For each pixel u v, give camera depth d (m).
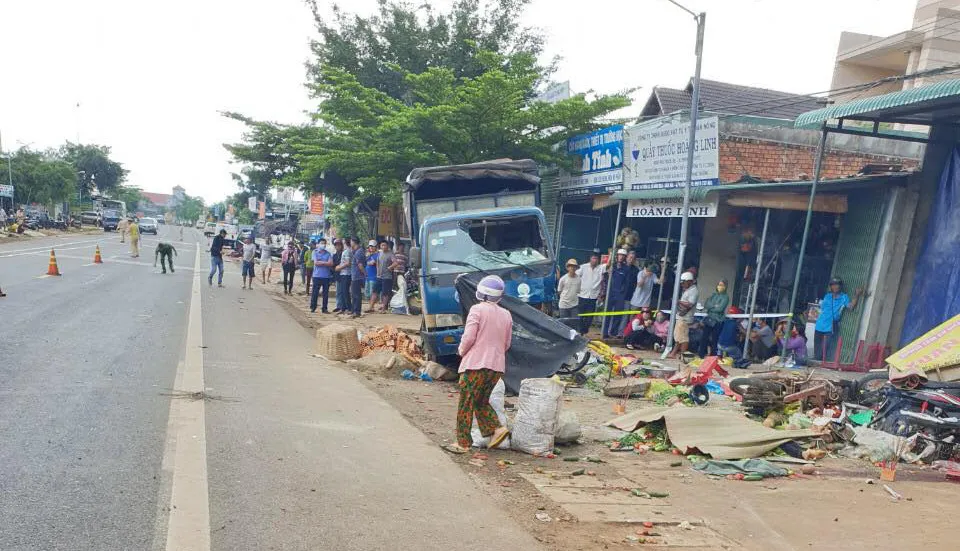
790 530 5.09
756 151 16.38
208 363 9.91
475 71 31.52
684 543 4.75
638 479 6.25
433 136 20.31
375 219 29.67
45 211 63.47
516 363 9.45
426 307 10.92
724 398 10.25
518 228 11.61
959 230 12.23
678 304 14.04
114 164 91.12
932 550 4.75
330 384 9.28
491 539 4.53
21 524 4.17
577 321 11.26
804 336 14.58
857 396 9.35
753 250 16.06
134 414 6.77
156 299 17.75
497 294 6.85
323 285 19.61
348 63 30.61
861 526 5.21
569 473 6.29
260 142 26.72
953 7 19.03
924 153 13.20
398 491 5.27
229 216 83.44
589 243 20.97
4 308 13.77
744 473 6.54
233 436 6.28
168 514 4.47
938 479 6.66
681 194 14.79
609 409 9.25
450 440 7.07
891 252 13.16
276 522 4.46
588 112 19.94
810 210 13.05
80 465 5.25
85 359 9.38
